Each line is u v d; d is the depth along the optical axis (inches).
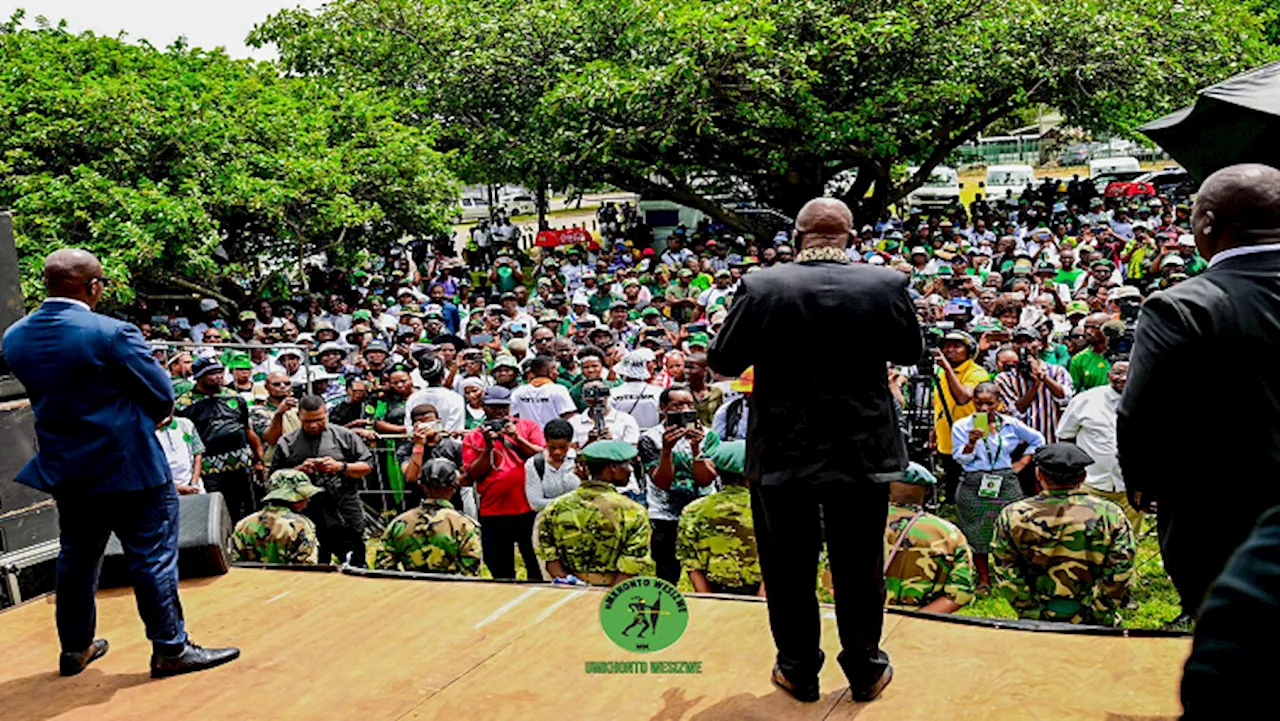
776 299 119.6
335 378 405.1
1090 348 351.9
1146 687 131.9
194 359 370.9
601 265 748.6
